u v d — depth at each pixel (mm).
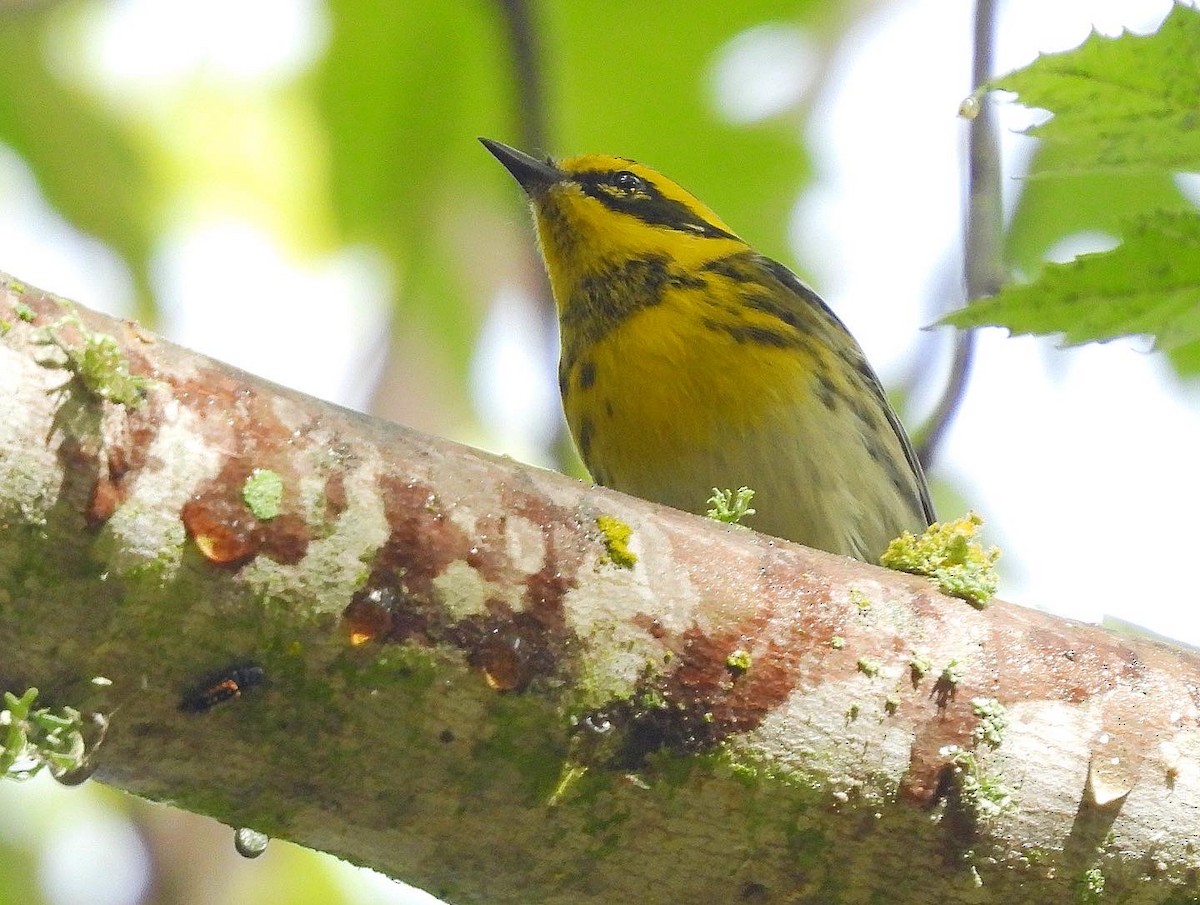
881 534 10047
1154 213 6238
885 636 5719
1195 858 5836
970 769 5672
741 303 10125
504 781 5242
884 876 5691
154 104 13328
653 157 13477
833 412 9992
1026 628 5953
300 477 4934
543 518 5336
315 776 5102
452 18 12992
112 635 4723
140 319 13320
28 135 13141
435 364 13961
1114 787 5770
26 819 12430
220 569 4781
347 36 13133
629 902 5566
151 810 12234
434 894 5629
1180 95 6016
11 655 4680
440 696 5086
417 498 5113
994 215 10617
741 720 5453
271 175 13430
